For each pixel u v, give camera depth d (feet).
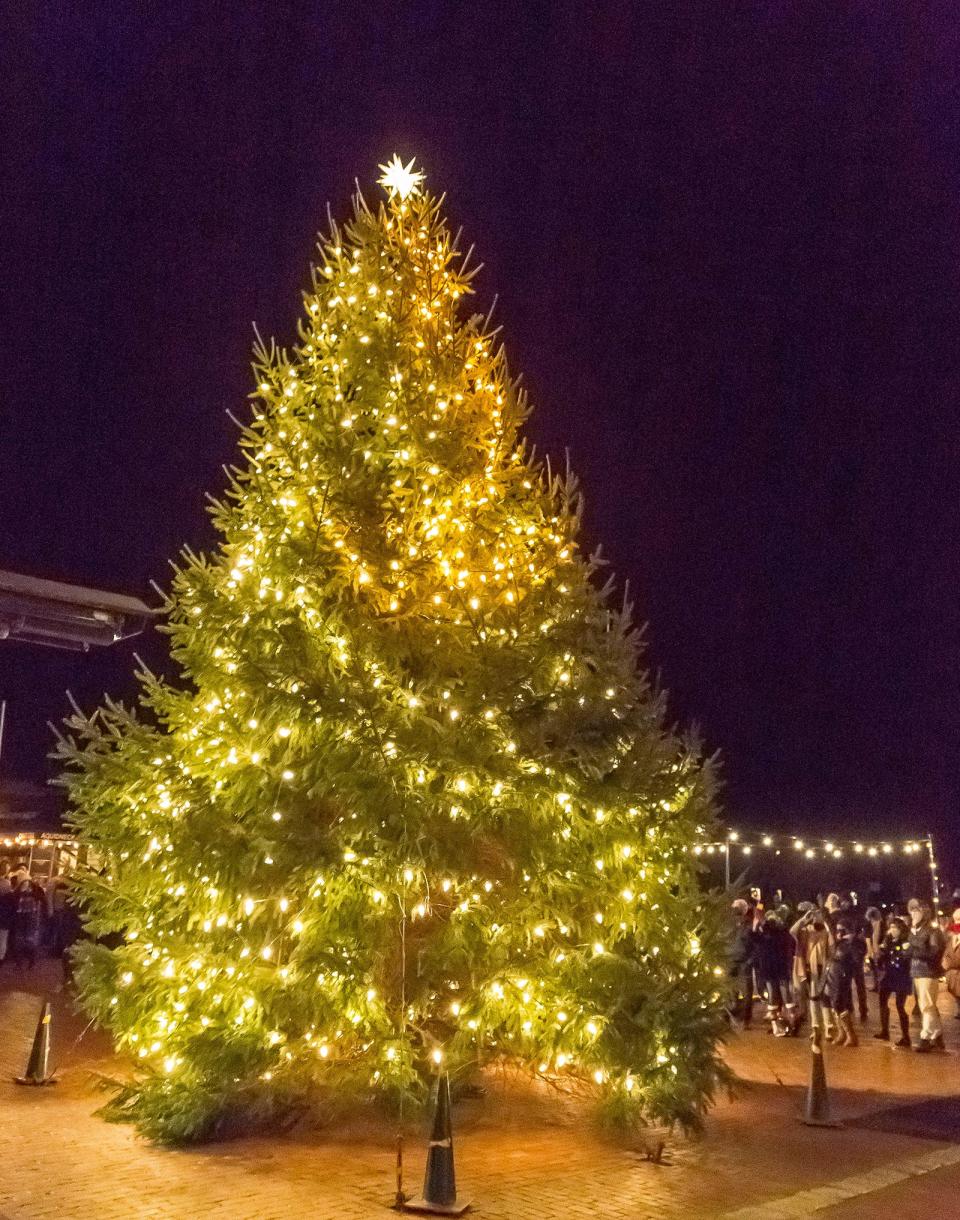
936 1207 25.30
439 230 37.81
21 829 81.66
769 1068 42.80
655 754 31.42
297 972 27.86
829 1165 28.17
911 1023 58.85
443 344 35.45
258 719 29.68
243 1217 21.79
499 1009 28.96
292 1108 29.17
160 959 29.35
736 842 81.15
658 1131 30.50
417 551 32.17
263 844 27.73
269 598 31.12
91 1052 39.19
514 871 30.12
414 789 29.27
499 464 35.04
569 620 31.99
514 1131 29.71
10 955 73.26
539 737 29.84
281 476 33.53
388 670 31.09
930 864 88.63
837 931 53.11
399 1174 23.03
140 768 30.48
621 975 29.73
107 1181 23.94
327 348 35.06
